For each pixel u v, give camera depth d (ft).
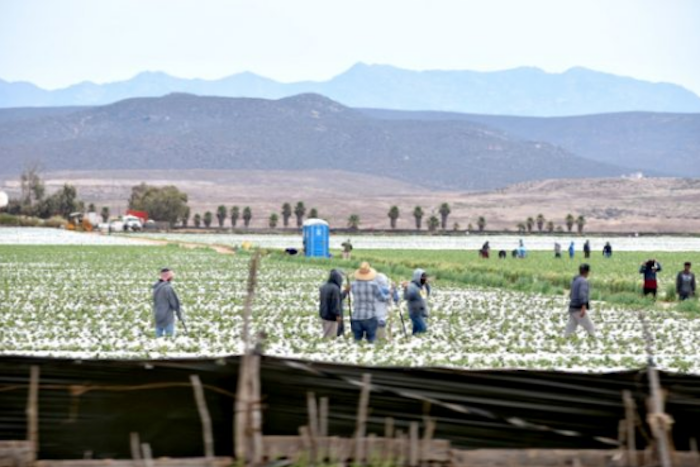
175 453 97.91
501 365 222.89
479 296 454.81
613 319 348.79
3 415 98.84
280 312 356.38
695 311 382.83
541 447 99.40
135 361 100.07
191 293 445.37
